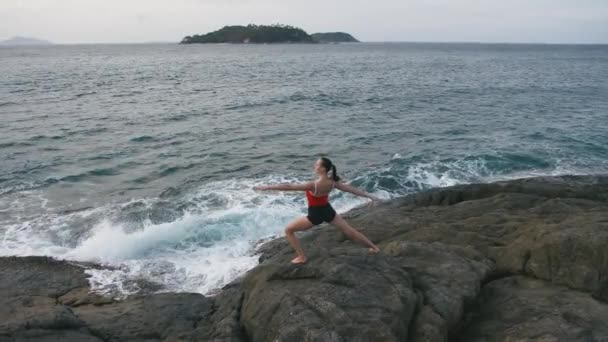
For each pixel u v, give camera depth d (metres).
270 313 7.16
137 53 148.88
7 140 24.12
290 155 22.70
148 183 18.72
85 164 20.77
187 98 40.56
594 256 7.77
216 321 8.22
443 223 11.54
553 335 6.43
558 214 11.59
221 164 21.20
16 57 117.56
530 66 86.88
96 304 10.08
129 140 25.03
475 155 22.33
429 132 27.45
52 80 54.59
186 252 12.84
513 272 8.57
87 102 37.50
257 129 28.17
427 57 123.69
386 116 32.56
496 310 7.46
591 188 15.17
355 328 6.48
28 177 18.94
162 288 11.01
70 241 13.50
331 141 25.33
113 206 16.22
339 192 17.27
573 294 7.55
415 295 7.22
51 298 10.28
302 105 36.94
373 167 20.70
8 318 9.09
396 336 6.54
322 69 75.75
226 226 14.27
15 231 14.09
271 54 136.38
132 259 12.48
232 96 41.97
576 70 77.62
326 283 7.33
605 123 30.06
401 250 8.89
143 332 8.38
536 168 20.89
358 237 8.00
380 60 106.00
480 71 73.31
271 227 14.30
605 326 6.58
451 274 7.98
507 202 13.15
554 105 37.53
